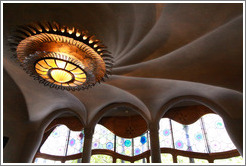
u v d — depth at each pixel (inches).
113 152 388.2
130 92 319.3
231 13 172.6
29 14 176.4
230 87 265.6
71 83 212.8
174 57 233.9
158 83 293.4
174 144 369.4
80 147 405.4
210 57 232.1
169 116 394.6
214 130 361.1
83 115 369.7
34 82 302.4
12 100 323.0
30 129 365.4
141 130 398.6
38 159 399.9
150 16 175.9
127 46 212.4
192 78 266.4
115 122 424.5
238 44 209.3
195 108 383.9
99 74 210.7
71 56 181.3
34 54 176.7
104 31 189.5
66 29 167.8
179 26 189.5
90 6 168.1
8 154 328.8
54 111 375.9
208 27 189.0
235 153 325.4
